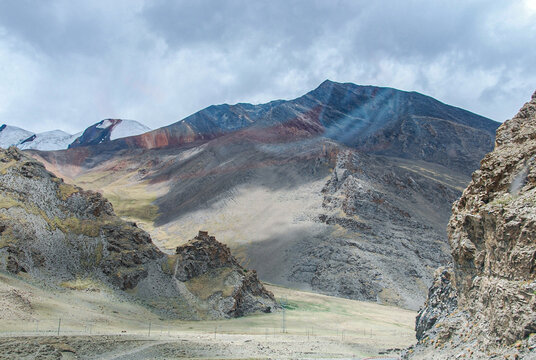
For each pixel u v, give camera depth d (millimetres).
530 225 32406
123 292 110125
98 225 124812
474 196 43750
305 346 80750
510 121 46625
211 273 130875
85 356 61969
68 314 84375
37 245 105562
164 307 110625
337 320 129500
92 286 105250
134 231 128500
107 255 117500
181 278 124188
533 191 35656
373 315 153250
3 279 87375
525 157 39750
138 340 73625
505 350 29562
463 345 35812
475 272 41219
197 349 71750
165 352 68062
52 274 101938
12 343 60969
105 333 76438
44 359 57062
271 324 112188
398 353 76812
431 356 38938
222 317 115875
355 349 81000
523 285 30672
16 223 105938
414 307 192000
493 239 37312
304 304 156000
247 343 79812
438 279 56250
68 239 115312
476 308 37500
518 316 29672
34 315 77562
